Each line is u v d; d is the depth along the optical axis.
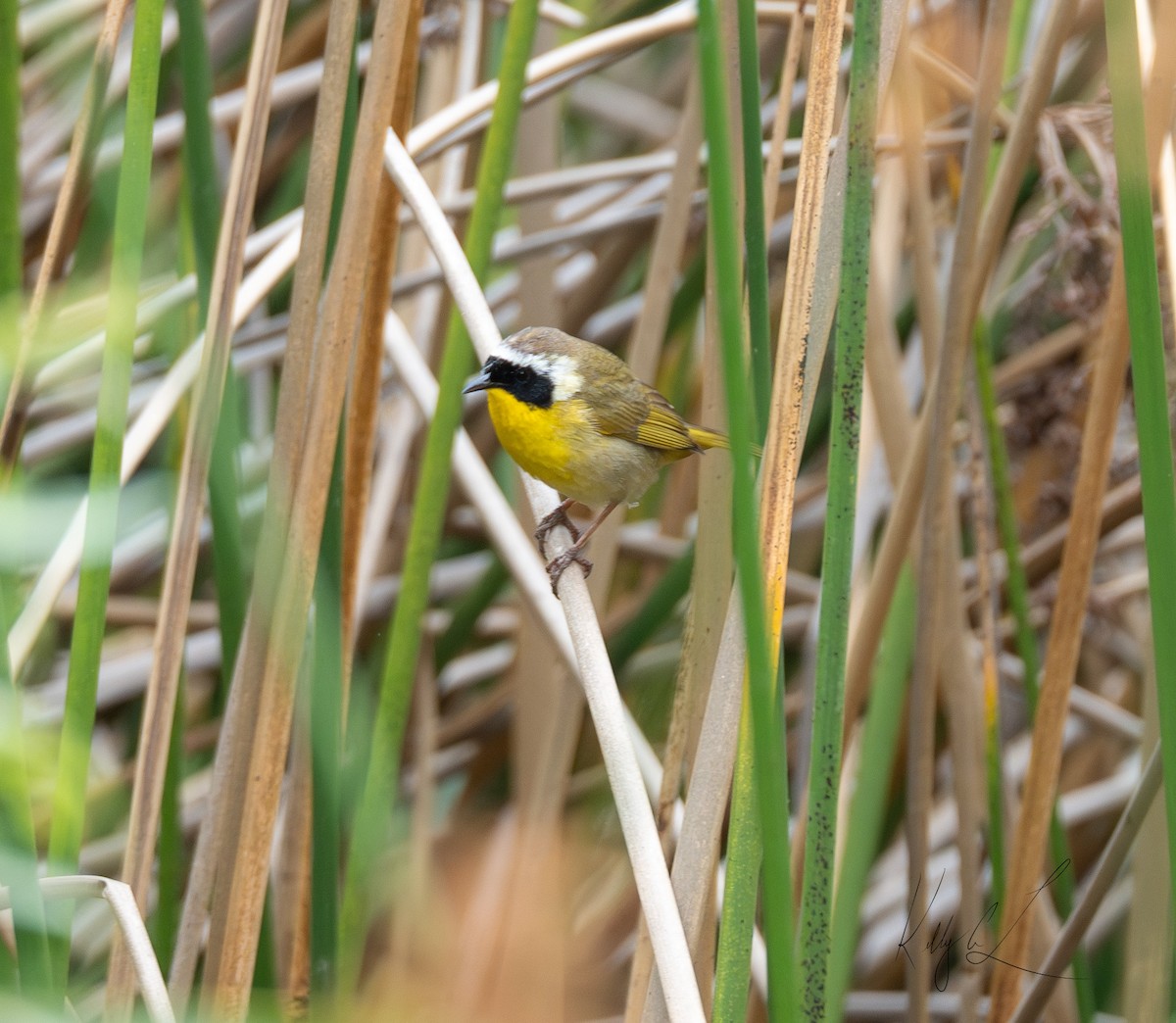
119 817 12.14
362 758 8.93
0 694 5.29
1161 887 7.34
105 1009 6.28
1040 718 8.08
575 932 11.55
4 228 6.38
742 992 5.25
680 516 13.81
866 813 7.96
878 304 9.26
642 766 9.47
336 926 7.10
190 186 7.80
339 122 6.72
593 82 17.89
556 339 10.09
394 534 13.84
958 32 11.09
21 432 6.43
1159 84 6.91
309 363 6.75
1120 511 11.25
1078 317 10.42
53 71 12.61
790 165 12.84
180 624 6.70
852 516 5.22
